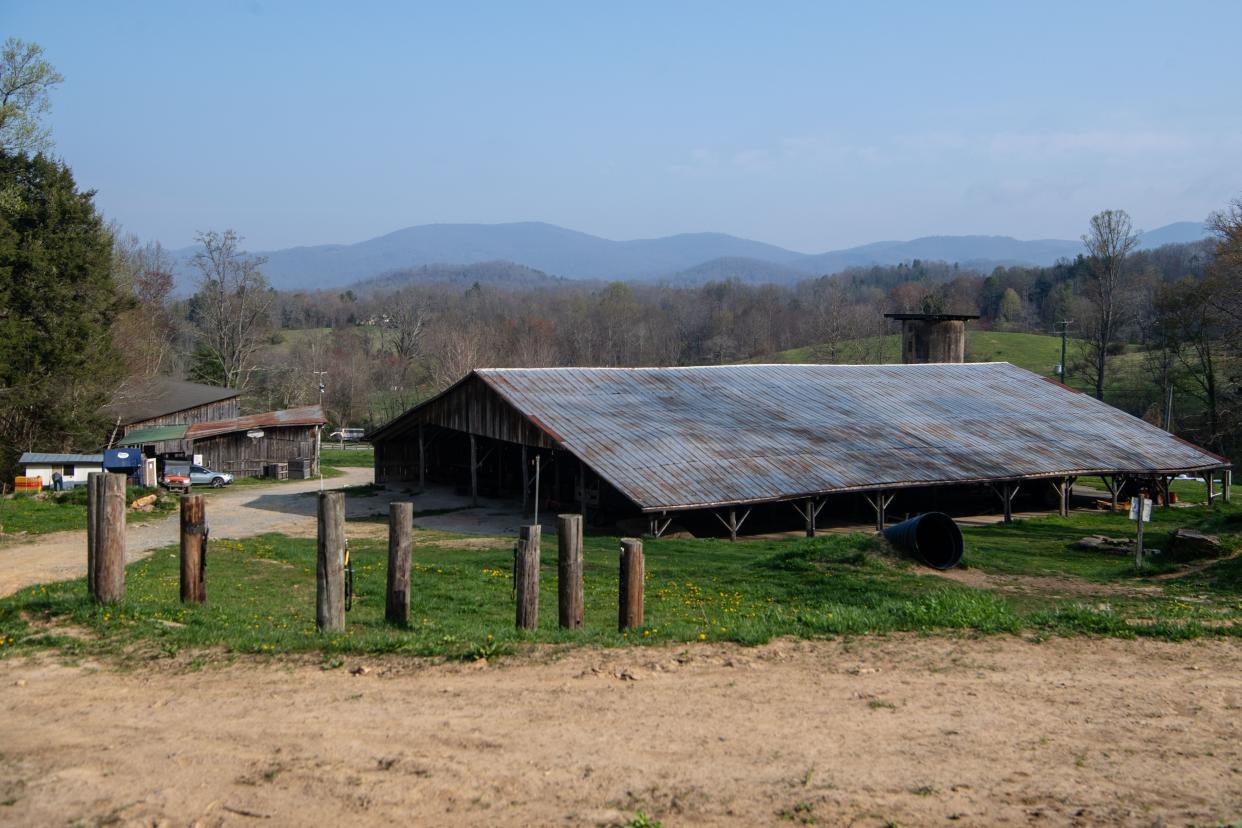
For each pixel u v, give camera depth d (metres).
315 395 88.06
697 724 7.43
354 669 9.00
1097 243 79.88
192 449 54.94
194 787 6.20
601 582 18.42
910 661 9.57
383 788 6.15
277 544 27.05
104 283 52.25
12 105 38.78
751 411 38.97
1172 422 66.81
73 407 50.75
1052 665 9.48
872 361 93.69
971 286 158.38
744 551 25.39
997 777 6.37
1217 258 61.44
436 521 34.94
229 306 82.62
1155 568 21.42
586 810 5.81
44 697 8.20
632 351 119.88
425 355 109.12
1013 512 39.50
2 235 46.06
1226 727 7.48
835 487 31.91
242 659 9.40
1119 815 5.75
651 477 30.52
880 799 5.98
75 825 5.66
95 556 11.41
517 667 9.11
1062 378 73.25
